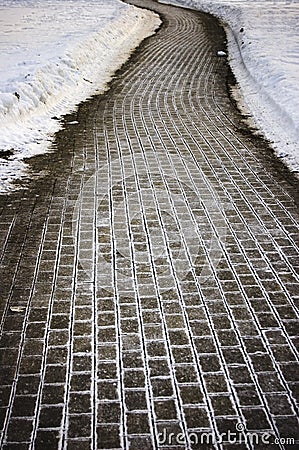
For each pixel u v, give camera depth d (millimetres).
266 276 4062
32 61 10508
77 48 12477
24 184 5680
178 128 7871
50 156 6574
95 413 2809
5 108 7473
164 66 12484
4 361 3148
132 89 10320
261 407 2863
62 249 4395
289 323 3529
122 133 7586
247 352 3260
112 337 3373
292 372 3107
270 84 10023
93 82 10859
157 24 19922
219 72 11867
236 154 6758
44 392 2932
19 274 4031
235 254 4371
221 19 20891
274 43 14055
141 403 2875
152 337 3377
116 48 14828
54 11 20938
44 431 2699
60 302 3707
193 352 3252
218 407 2857
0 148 6680
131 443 2645
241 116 8562
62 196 5402
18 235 4609
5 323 3477
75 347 3275
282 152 6840
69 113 8617
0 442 2635
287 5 22391
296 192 5594
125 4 23438
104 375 3061
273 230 4773
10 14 20031
